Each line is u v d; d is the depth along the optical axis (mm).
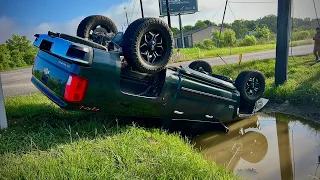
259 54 23281
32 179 2902
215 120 5691
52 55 4270
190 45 66062
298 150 4785
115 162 3416
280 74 8570
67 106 4039
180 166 3365
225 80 6312
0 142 3828
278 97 7508
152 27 4301
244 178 3902
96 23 5461
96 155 3436
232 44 49656
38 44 4605
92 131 4379
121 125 4797
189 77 5012
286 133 5621
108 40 5051
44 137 4027
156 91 4719
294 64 12359
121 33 4859
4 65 37094
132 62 4230
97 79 3959
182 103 4938
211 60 20844
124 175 3076
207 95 5250
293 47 22641
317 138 5215
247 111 6516
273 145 5105
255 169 4207
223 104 5633
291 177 3891
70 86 3840
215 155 4812
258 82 6445
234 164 4426
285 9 8203
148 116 4785
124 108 4391
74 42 4129
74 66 3844
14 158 3400
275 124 6168
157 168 3295
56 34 4309
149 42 4363
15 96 8578
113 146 3738
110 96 4121
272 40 53344
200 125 5621
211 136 5688
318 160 4340
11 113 5277
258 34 57344
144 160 3533
